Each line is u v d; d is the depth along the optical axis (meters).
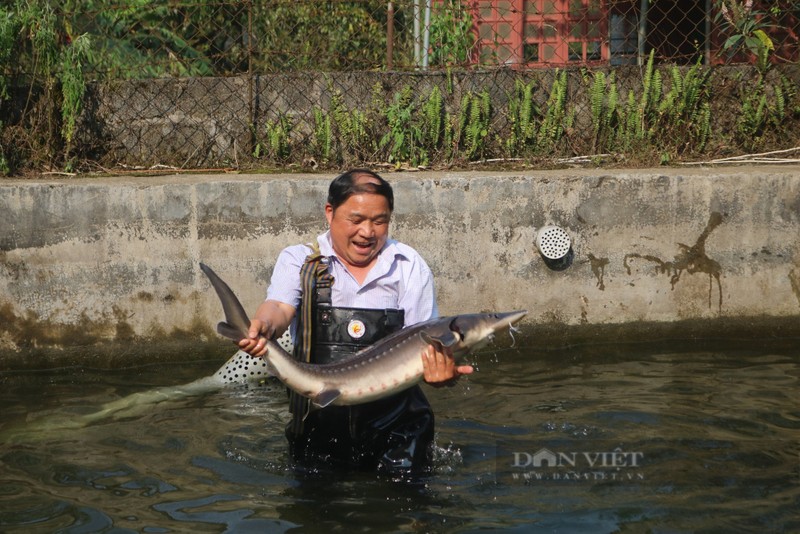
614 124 7.77
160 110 7.56
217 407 5.62
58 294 6.52
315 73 7.70
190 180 6.71
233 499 4.21
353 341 4.36
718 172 6.96
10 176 7.01
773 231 6.91
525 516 3.99
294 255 4.46
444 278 6.82
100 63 8.50
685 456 4.67
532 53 10.06
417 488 4.30
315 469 4.55
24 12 7.09
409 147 7.44
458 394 5.75
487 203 6.79
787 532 3.83
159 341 6.65
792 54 8.84
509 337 6.83
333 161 7.46
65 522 3.99
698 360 6.45
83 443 4.99
